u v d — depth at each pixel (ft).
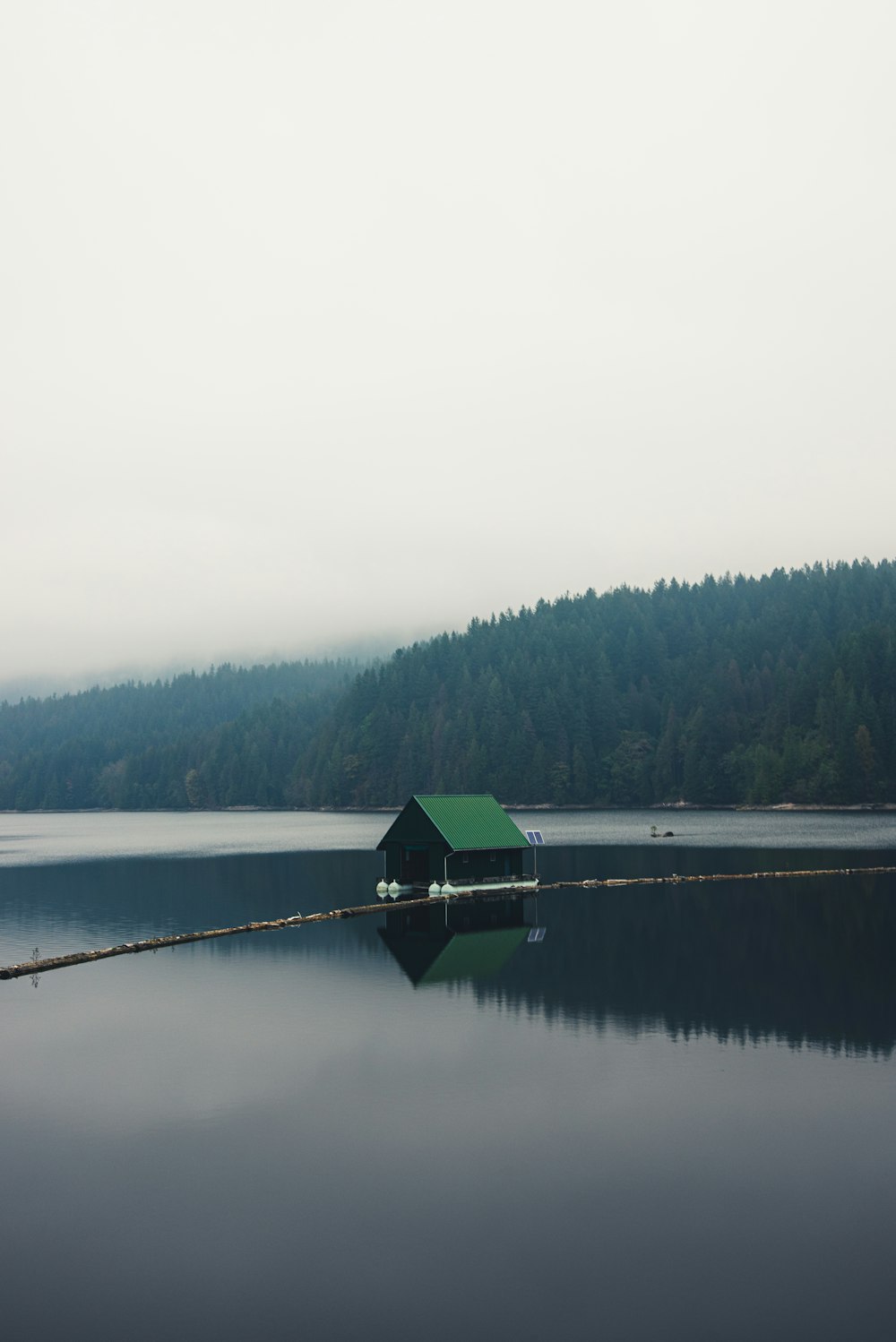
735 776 611.88
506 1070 89.51
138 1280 56.65
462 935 160.86
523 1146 73.05
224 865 301.43
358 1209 64.18
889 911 177.68
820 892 204.64
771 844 332.39
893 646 586.45
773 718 608.60
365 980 128.47
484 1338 50.93
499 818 223.10
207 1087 86.94
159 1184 68.23
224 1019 109.91
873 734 544.62
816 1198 64.64
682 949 145.38
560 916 178.50
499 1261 57.93
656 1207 63.72
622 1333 51.11
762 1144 72.64
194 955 148.87
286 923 176.14
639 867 259.60
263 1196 66.23
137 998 121.19
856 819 482.28
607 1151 71.92
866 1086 83.97
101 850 377.30
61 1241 61.16
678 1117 77.77
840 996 114.83
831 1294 54.24
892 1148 71.61
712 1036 99.40
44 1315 53.57
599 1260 57.93
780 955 139.85
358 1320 52.65
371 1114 79.71
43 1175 69.92
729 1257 57.98
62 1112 81.71
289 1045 98.68
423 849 215.10
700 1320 52.13
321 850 361.10
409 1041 99.19
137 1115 80.53
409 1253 58.85
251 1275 57.11
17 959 147.64
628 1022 104.83
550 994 118.52
